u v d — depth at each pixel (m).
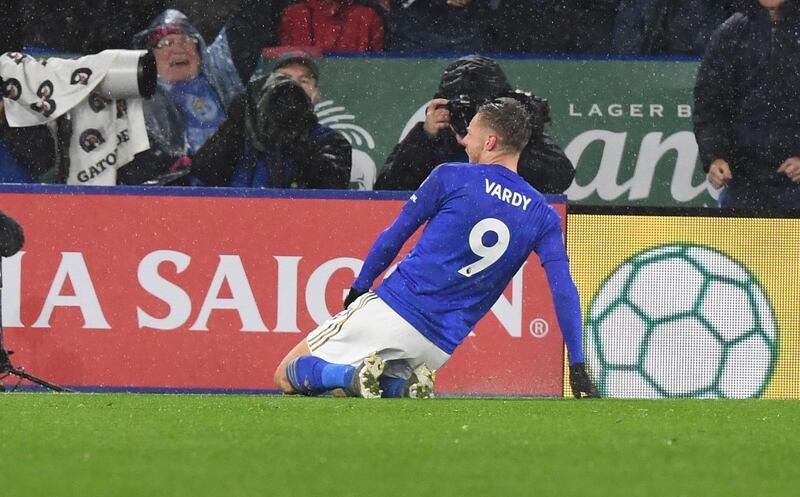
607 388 20.94
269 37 33.38
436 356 15.95
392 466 8.03
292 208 21.19
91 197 21.19
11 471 7.75
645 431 10.48
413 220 15.80
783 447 9.48
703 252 20.95
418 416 11.77
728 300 20.97
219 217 21.17
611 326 20.94
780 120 31.86
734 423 11.47
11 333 21.14
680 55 33.34
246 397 15.63
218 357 21.16
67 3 33.53
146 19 33.25
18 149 30.89
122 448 8.98
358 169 33.53
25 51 33.53
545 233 15.91
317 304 21.16
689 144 33.41
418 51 33.56
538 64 33.31
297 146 32.00
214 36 33.12
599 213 20.88
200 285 21.17
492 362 20.89
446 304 15.83
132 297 21.19
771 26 31.64
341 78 33.41
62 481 7.27
